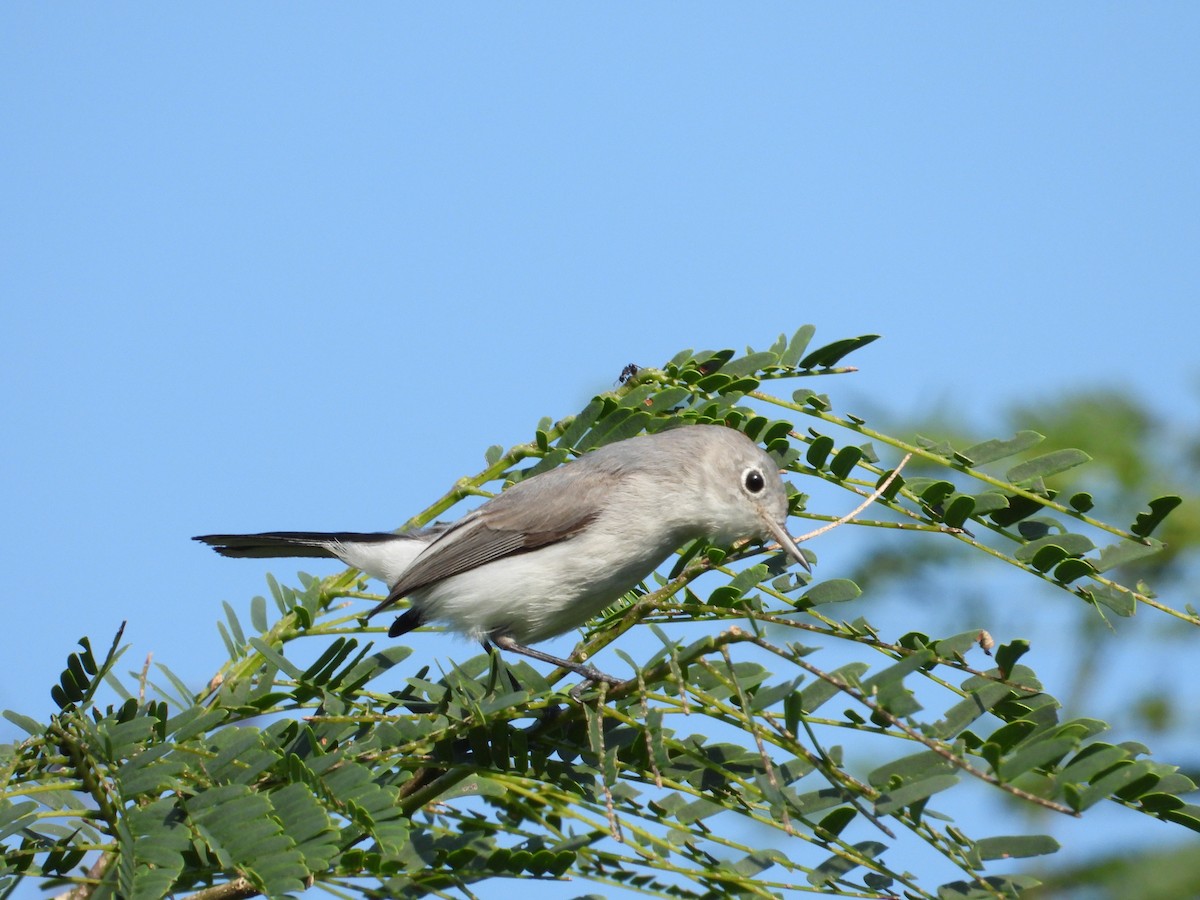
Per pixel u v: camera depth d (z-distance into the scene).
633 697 8.08
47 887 6.84
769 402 9.59
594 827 7.05
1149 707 11.84
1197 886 10.02
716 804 7.01
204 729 7.07
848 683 6.32
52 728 6.90
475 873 6.69
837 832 6.39
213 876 6.50
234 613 8.92
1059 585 7.93
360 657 8.16
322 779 6.75
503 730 7.92
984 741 6.46
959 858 6.06
